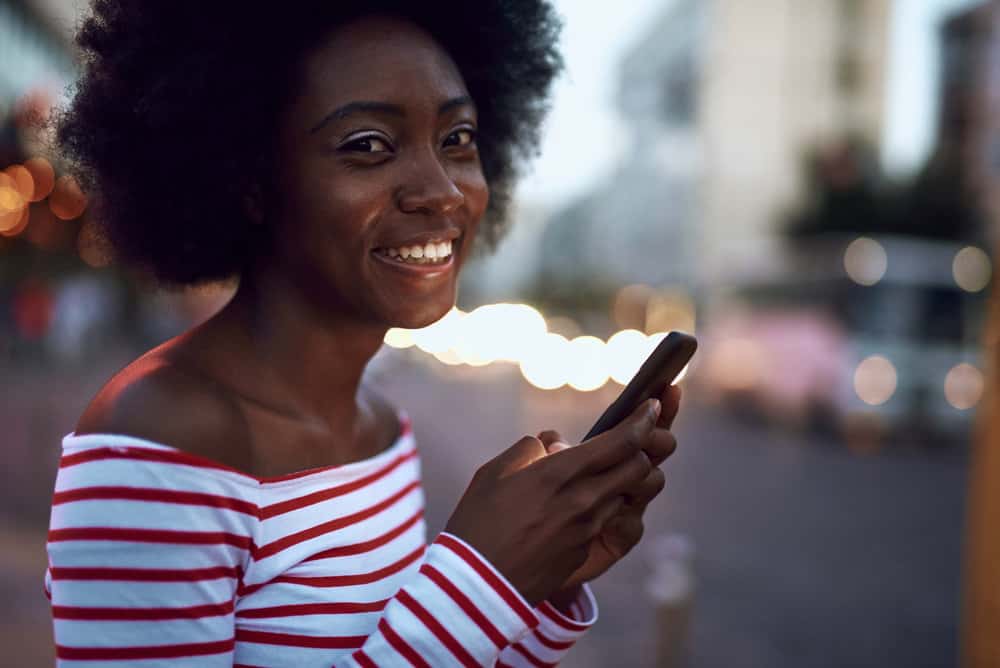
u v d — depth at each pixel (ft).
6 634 13.34
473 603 2.75
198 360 3.29
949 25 97.45
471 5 4.23
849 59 142.61
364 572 3.42
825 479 35.29
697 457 40.55
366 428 3.94
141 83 3.57
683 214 153.58
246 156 3.47
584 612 3.85
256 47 3.39
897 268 45.32
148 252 3.95
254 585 3.12
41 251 56.80
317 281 3.44
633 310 99.30
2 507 22.15
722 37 143.43
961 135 96.58
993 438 9.82
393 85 3.34
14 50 70.08
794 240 87.15
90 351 79.71
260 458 3.27
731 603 19.39
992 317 10.12
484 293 250.78
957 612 19.15
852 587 20.76
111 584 2.72
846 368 45.03
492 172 5.25
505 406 58.18
